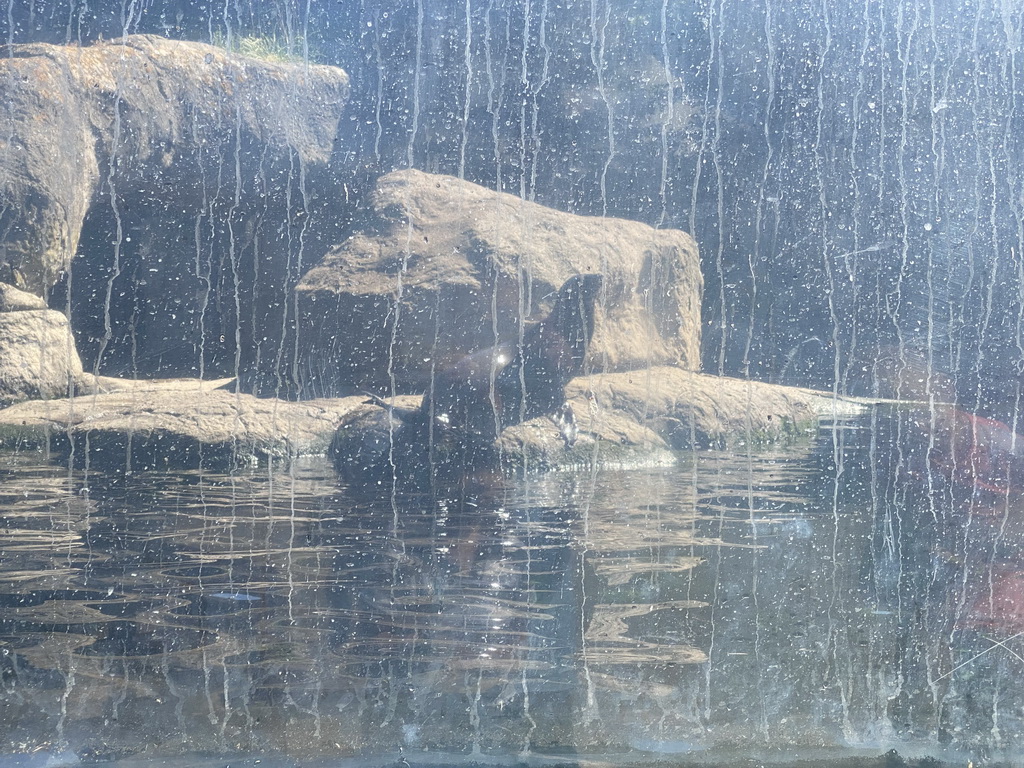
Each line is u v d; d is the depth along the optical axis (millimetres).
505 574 2514
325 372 4676
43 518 3238
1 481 3941
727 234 3441
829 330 3309
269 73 4000
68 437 4246
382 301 4438
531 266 3904
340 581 2473
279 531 3029
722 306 3359
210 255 4395
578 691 1880
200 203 4215
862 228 3109
